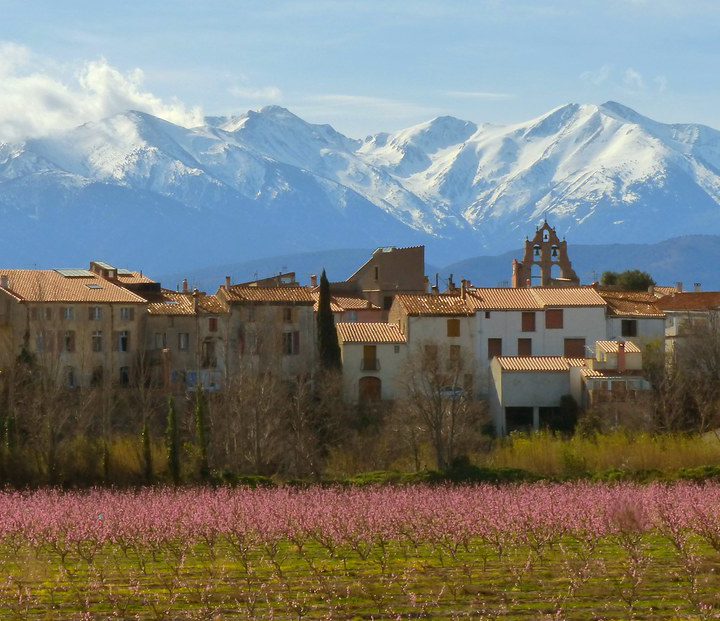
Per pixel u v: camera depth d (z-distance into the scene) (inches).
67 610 5787.4
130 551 7691.9
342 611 5629.9
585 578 6161.4
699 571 6565.0
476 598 5905.5
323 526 7544.3
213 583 6328.7
